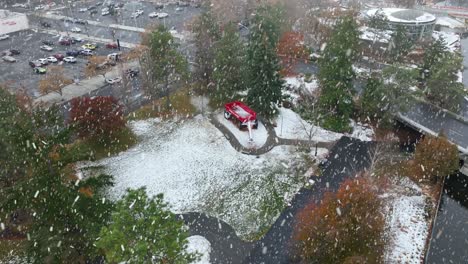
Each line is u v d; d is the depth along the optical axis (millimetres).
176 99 50000
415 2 97625
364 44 64938
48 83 50094
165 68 45062
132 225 19047
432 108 47844
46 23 82938
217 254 28891
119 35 75938
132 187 35531
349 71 42594
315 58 61844
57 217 22516
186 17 87188
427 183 36906
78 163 38188
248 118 42438
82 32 78000
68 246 23172
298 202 34156
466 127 43375
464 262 28938
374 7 90500
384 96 41969
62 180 24344
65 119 44938
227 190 35688
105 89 53531
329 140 43062
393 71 42000
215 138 42938
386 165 38906
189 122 45781
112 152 40219
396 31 62719
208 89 49750
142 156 39844
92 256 23484
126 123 44719
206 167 38594
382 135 43406
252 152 40844
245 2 78500
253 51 43906
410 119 44562
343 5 91438
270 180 36938
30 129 26000
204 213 33000
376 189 31172
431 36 70312
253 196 34969
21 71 60188
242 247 29578
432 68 50688
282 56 58312
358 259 22531
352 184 27016
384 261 27188
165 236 19469
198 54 48094
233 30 47531
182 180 36781
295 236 27953
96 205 23891
